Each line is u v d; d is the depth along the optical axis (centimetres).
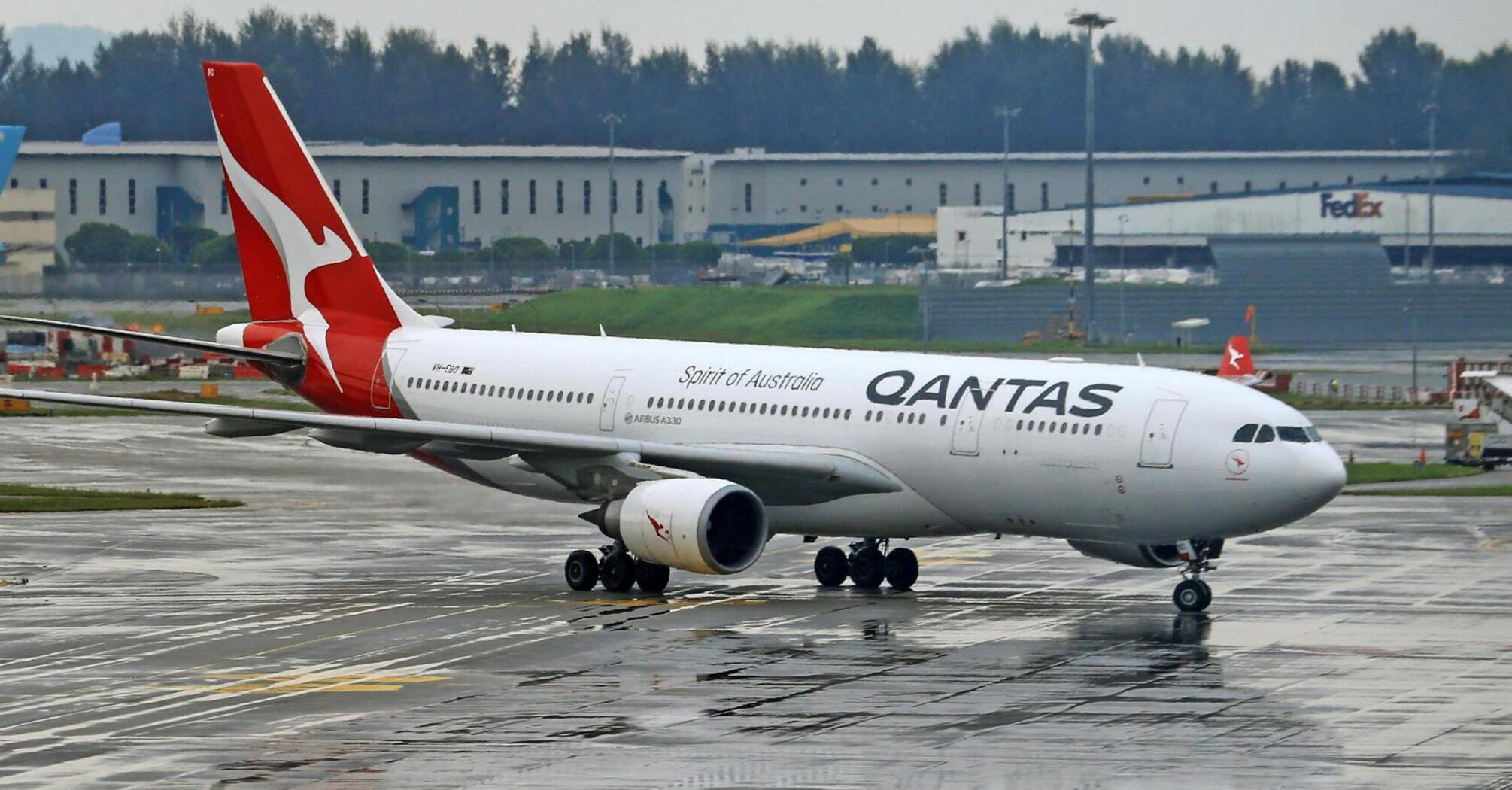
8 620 14625
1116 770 9644
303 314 19488
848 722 10794
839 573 16612
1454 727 10644
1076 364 15662
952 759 9900
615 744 10256
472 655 13062
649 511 15288
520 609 15200
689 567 15188
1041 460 14875
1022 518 15250
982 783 9400
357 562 18100
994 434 15112
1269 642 13488
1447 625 14212
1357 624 14300
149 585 16525
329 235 19212
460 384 18262
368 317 19150
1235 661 12719
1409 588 16288
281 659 12938
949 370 15838
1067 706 11212
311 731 10606
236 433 16212
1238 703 11300
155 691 11794
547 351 18088
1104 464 14600
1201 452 14275
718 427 16638
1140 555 15450
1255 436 14225
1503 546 19212
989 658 12850
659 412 17025
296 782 9450
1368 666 12506
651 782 9425
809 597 15900
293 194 19300
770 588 16512
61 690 11856
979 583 16738
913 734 10506
